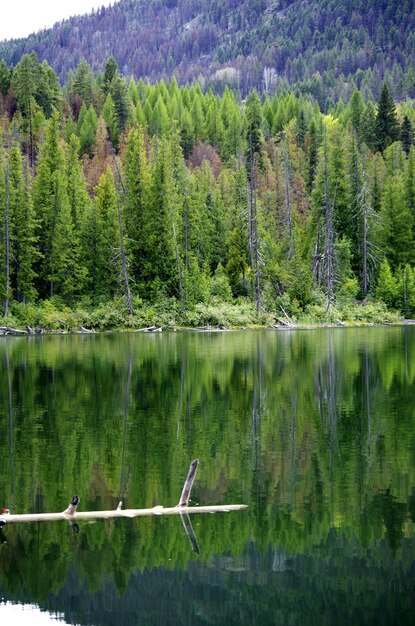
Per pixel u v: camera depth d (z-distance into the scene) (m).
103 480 15.61
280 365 33.53
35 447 18.25
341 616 10.20
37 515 13.52
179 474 15.99
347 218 83.69
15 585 11.17
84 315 63.16
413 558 11.83
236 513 13.71
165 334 57.69
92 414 22.19
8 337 55.03
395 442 18.44
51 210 68.31
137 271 71.75
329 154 83.62
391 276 78.19
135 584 11.07
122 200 74.56
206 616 10.34
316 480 15.49
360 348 41.94
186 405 23.59
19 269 66.38
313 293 73.62
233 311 66.75
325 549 12.20
